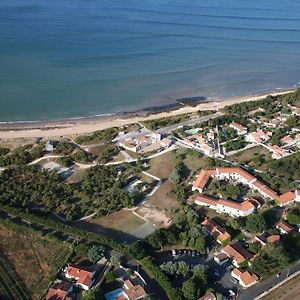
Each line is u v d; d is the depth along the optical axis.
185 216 161.62
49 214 164.88
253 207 163.25
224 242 148.88
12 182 181.62
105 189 178.50
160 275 133.12
